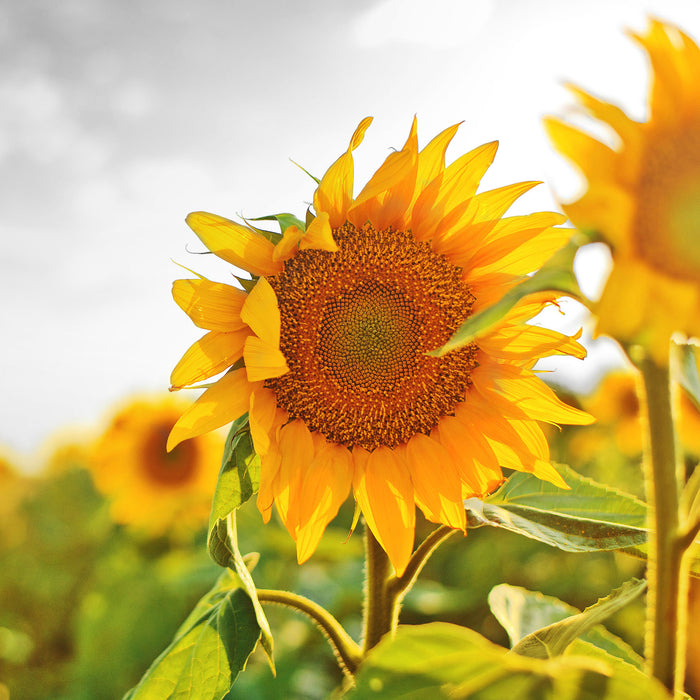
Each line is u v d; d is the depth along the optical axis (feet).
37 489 7.15
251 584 1.63
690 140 1.20
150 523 4.42
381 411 1.78
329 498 1.75
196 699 1.62
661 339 1.16
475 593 4.03
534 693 1.16
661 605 1.27
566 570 4.02
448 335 1.77
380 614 1.68
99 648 4.35
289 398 1.78
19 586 6.08
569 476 1.75
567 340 1.73
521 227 1.73
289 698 3.32
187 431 1.64
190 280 1.65
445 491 1.75
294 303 1.77
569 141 1.20
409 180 1.72
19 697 4.91
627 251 1.17
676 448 1.28
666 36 1.22
